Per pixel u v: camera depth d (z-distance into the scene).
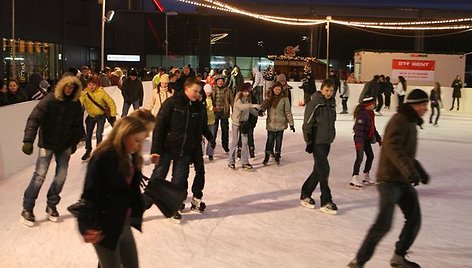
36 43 32.91
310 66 31.69
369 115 9.42
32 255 5.70
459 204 8.42
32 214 6.66
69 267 5.39
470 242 6.49
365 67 33.00
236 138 10.66
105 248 3.79
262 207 7.91
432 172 11.09
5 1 28.31
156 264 5.50
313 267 5.50
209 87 11.24
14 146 9.74
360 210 7.88
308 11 46.16
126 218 3.88
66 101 6.48
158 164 6.88
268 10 46.66
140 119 4.04
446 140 16.41
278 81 11.41
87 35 41.25
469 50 56.06
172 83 12.21
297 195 8.72
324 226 7.02
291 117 11.27
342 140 15.73
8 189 8.52
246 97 10.61
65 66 37.19
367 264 5.61
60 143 6.57
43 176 6.62
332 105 7.49
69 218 6.99
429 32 49.56
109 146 3.80
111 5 49.59
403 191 5.19
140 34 50.91
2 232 6.41
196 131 7.05
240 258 5.73
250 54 54.44
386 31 55.72
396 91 27.00
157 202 4.70
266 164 11.38
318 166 7.55
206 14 49.94
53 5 34.94
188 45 52.41
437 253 6.06
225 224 7.00
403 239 5.39
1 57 27.91
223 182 9.54
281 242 6.31
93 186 3.74
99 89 11.02
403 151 5.06
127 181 3.86
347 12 46.06
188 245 6.13
